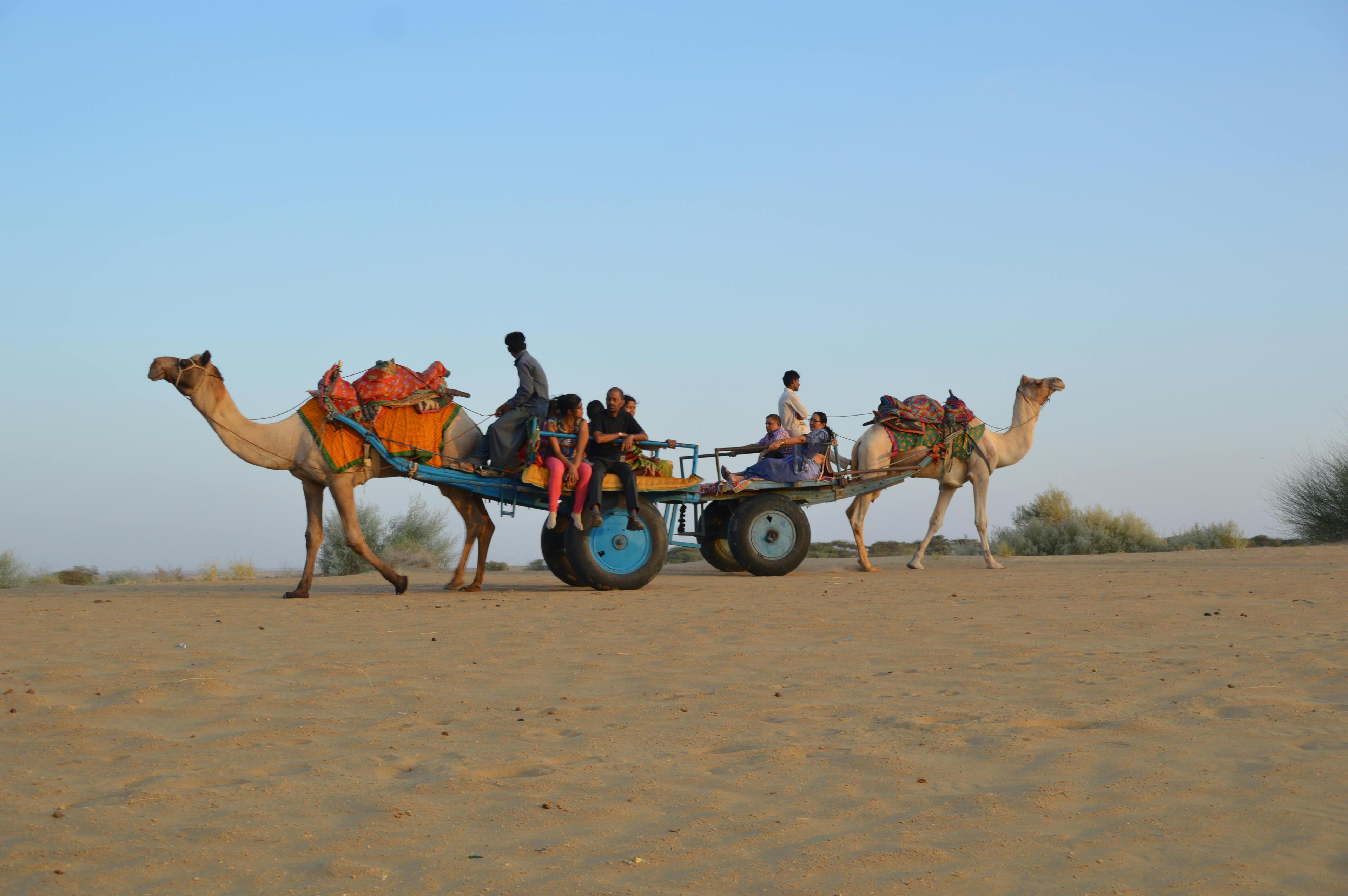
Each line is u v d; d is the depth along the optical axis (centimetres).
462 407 1401
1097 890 347
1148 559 2066
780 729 570
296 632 973
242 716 616
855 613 1046
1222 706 598
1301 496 2595
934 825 413
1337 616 971
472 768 500
